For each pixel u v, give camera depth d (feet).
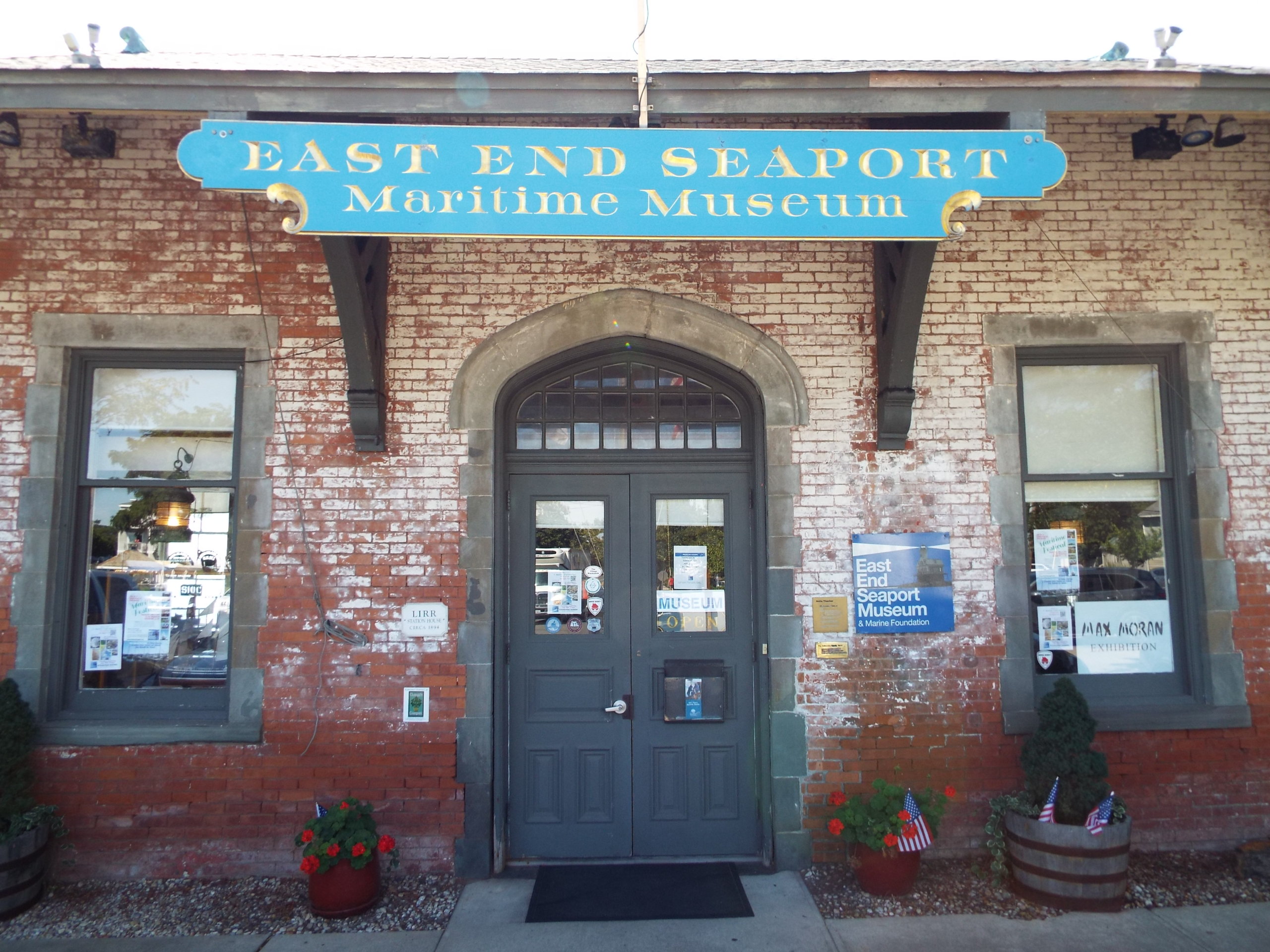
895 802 14.01
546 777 15.93
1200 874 14.57
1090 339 16.17
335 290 14.35
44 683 15.02
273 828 14.89
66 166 15.79
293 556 15.35
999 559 15.74
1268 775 15.53
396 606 15.31
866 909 13.64
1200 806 15.43
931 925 13.12
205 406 16.07
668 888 14.55
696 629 16.31
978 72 12.65
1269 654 15.71
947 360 16.07
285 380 15.62
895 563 15.64
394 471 15.55
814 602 15.56
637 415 16.74
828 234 12.56
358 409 15.15
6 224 15.65
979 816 15.31
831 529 15.71
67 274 15.61
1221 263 16.42
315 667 15.17
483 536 15.48
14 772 13.99
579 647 16.17
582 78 12.56
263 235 15.85
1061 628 16.25
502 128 12.42
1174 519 16.40
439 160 12.35
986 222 16.38
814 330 16.06
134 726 14.97
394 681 15.20
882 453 15.88
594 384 16.79
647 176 12.47
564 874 15.17
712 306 16.03
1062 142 16.61
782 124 15.61
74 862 14.70
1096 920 13.17
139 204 15.79
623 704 15.99
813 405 15.90
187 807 14.88
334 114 12.81
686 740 16.07
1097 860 13.32
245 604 15.23
